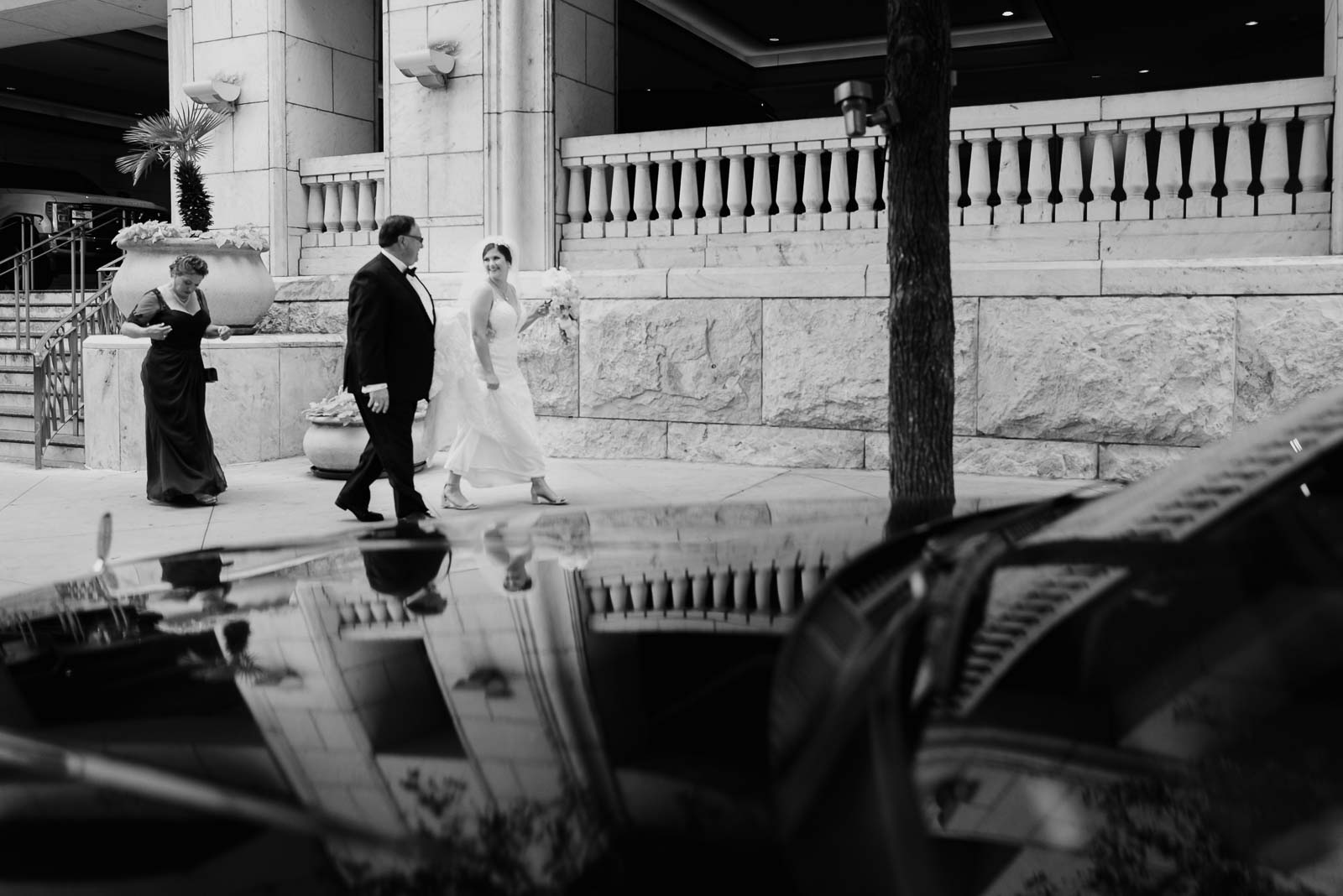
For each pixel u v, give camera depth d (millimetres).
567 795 973
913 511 2215
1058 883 879
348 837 924
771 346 10148
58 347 12258
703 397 10469
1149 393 8766
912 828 846
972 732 955
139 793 1020
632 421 10820
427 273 12516
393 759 1064
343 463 9844
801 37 18875
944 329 4570
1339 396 1353
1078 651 1056
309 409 10031
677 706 1153
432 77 12195
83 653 1478
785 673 1033
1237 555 1154
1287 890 910
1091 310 8906
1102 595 1125
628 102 13594
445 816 952
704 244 11039
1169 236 9133
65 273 18000
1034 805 924
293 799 995
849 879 816
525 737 1101
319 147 14000
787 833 874
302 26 13719
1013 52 18438
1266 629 1085
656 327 10594
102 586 1926
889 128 4547
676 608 1535
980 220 9773
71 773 1069
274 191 13484
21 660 1461
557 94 11797
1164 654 1065
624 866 864
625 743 1068
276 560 2059
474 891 845
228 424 10930
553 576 1774
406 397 6973
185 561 2109
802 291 9977
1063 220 9523
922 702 945
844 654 998
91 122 27156
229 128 13719
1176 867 898
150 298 8352
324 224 13930
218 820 964
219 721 1184
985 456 9359
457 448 8023
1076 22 16516
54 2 15523
